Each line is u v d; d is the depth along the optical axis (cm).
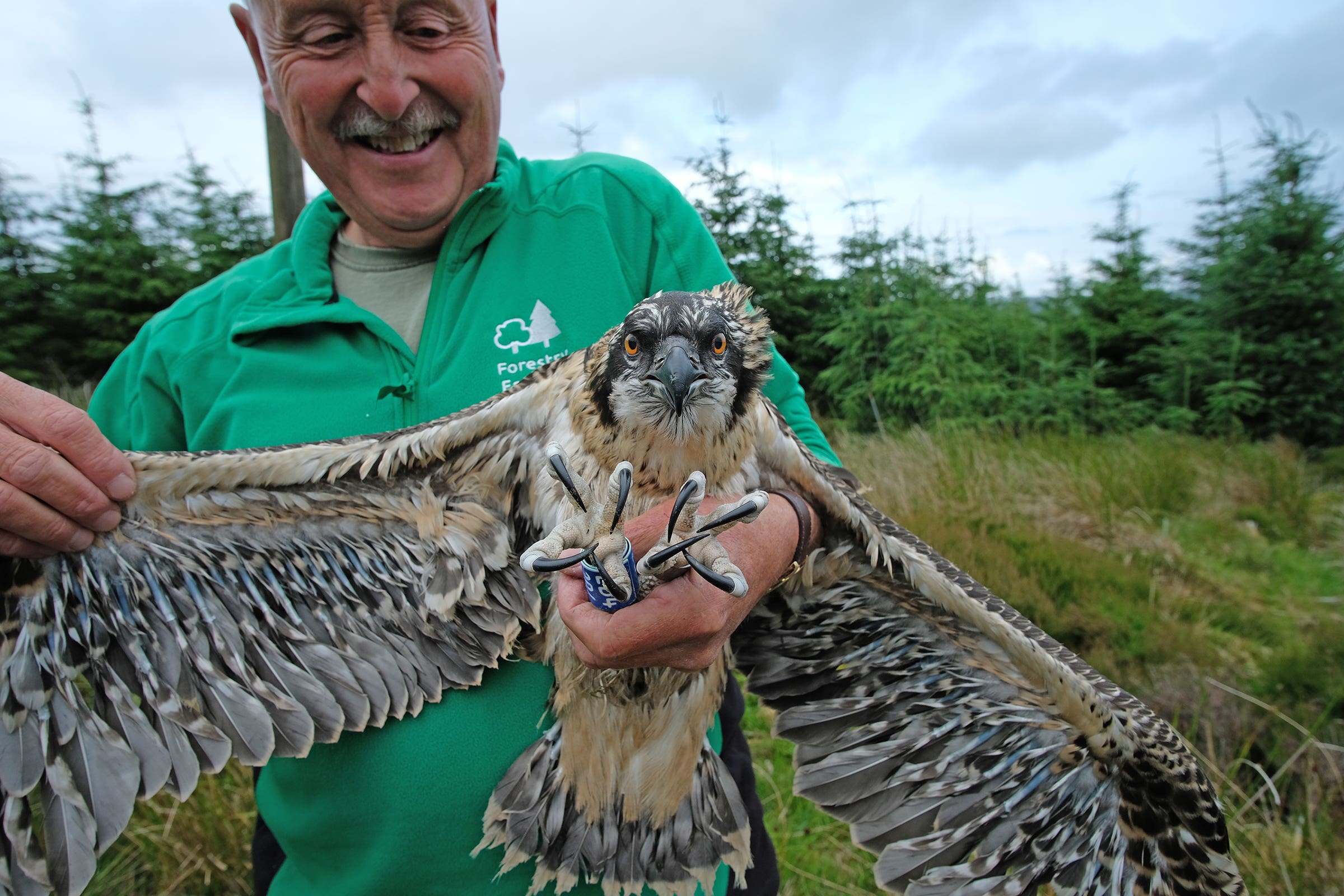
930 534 160
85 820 43
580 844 51
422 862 50
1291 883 78
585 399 51
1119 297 367
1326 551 187
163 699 46
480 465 52
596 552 37
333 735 48
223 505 48
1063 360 336
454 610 52
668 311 49
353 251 60
